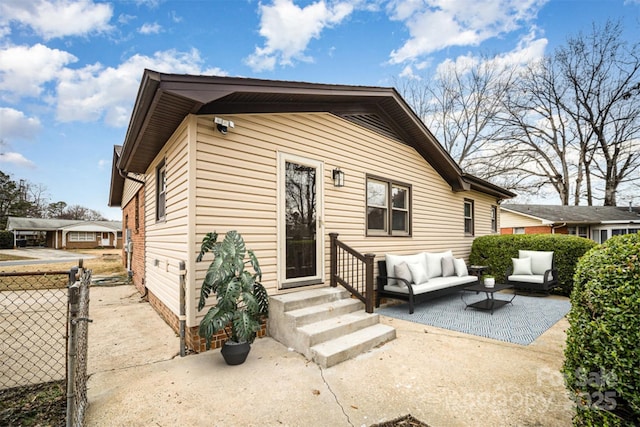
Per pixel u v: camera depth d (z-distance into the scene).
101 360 3.37
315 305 4.27
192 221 3.59
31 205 39.91
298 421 2.27
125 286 8.72
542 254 7.28
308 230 4.92
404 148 6.97
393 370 3.11
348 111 5.57
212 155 3.80
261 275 3.85
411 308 5.32
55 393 2.66
